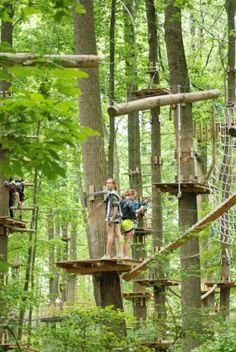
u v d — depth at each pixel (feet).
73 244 99.09
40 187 73.97
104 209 42.63
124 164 121.60
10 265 20.83
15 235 67.21
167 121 103.35
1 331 34.71
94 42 43.93
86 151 43.32
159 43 74.28
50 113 18.06
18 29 68.39
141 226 61.31
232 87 63.46
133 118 69.92
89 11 43.91
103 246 42.27
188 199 47.80
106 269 40.04
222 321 41.73
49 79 18.92
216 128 49.21
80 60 19.34
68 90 18.39
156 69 62.69
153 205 62.44
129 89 70.28
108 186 40.81
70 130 18.54
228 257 60.59
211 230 48.37
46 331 32.71
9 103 17.66
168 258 41.83
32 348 32.58
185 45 91.61
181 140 47.70
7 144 18.45
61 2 21.26
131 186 68.80
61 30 68.28
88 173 43.16
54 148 18.66
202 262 59.72
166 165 108.06
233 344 39.93
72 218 84.99
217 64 86.28
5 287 30.73
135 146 69.56
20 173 18.93
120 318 34.73
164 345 38.96
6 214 45.83
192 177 46.85
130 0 67.21
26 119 18.16
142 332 38.63
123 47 70.79
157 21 71.72
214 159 46.91
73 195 105.70
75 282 93.91
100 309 34.19
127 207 42.16
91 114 43.27
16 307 31.27
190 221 47.62
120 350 34.47
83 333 33.19
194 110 78.23
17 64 18.51
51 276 61.21
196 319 39.70
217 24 85.97
